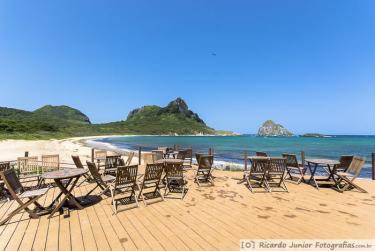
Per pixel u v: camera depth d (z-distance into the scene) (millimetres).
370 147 42625
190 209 5238
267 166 6902
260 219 4629
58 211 5117
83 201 5793
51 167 9156
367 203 5609
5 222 4527
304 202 5707
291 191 6730
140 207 5387
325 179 7895
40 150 24562
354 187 7066
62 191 5035
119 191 6656
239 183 7781
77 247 3564
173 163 6387
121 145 42969
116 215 4891
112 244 3633
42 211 5059
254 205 5504
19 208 4582
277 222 4469
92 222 4527
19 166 8305
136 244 3623
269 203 5648
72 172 5430
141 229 4184
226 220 4582
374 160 8531
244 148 39844
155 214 4934
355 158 6848
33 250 3504
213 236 3891
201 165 7629
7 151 22594
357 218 4660
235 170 11172
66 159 16812
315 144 53375
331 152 32531
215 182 7992
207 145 48094
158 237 3861
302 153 9055
